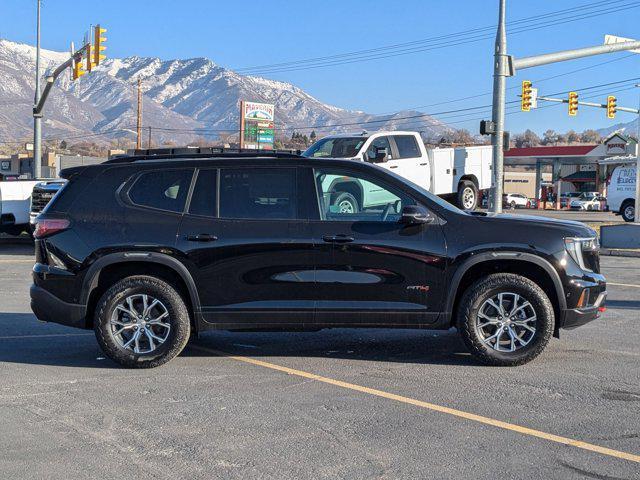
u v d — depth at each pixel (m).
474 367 6.92
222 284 6.87
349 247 6.79
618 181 32.66
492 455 4.72
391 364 7.08
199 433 5.14
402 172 17.88
